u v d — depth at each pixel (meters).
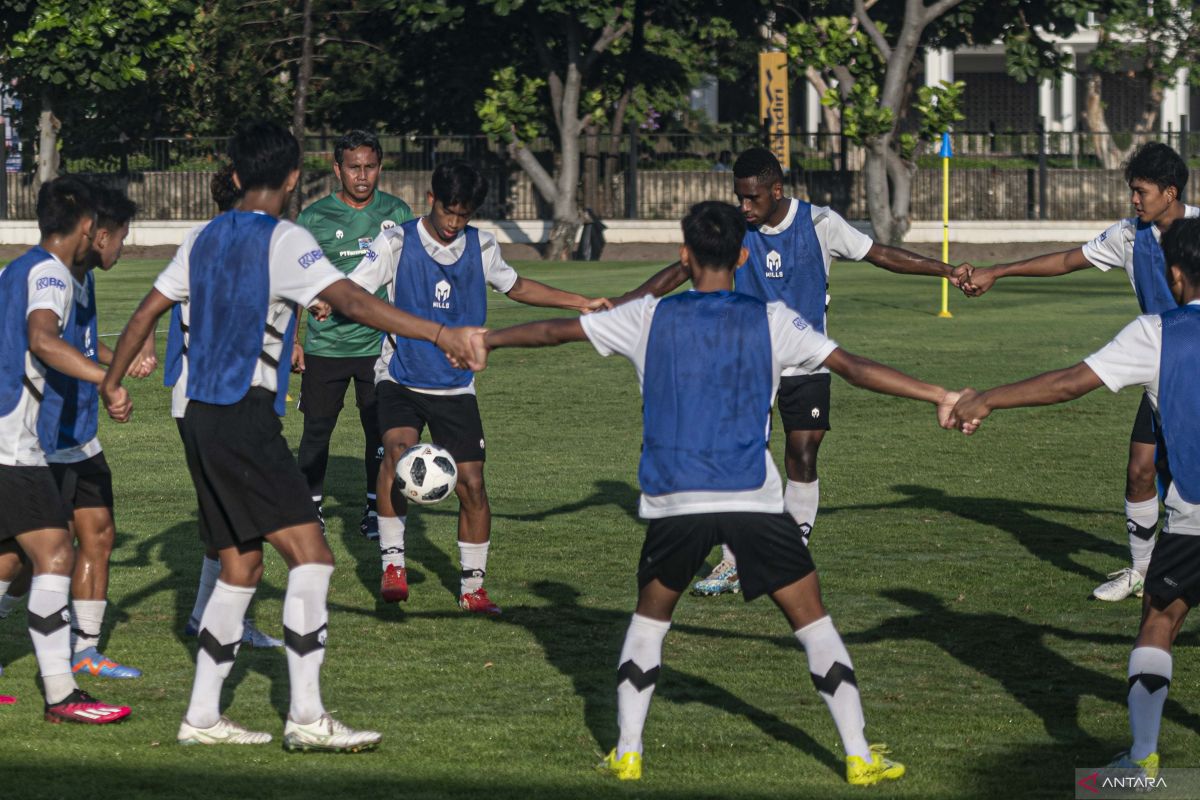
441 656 13.15
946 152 45.41
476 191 14.98
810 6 79.50
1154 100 89.69
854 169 91.50
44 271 11.12
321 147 87.06
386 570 14.88
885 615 14.58
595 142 80.25
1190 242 10.28
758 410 9.97
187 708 11.61
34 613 11.20
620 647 13.45
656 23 80.62
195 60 81.19
